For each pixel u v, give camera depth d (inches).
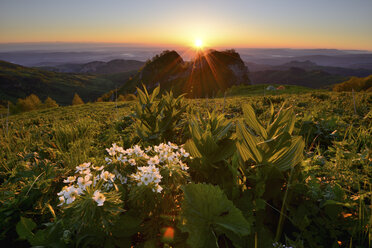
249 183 93.1
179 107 163.3
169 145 89.7
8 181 102.7
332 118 186.7
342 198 84.4
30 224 74.2
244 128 91.0
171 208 75.7
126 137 176.6
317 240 75.0
